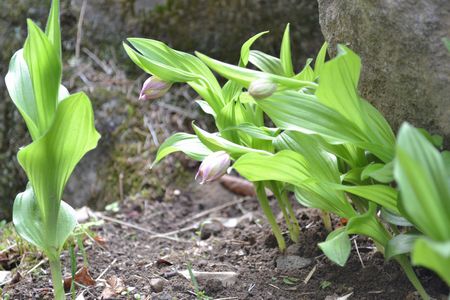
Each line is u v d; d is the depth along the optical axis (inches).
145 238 46.5
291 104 30.0
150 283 35.5
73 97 28.0
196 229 47.9
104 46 60.4
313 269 35.7
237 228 46.1
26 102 31.0
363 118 29.6
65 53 60.5
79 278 36.5
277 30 57.0
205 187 53.8
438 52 30.0
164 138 55.8
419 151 21.5
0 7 61.9
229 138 35.6
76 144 30.1
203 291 34.4
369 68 32.7
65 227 32.2
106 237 45.0
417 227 29.5
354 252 36.6
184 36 58.9
